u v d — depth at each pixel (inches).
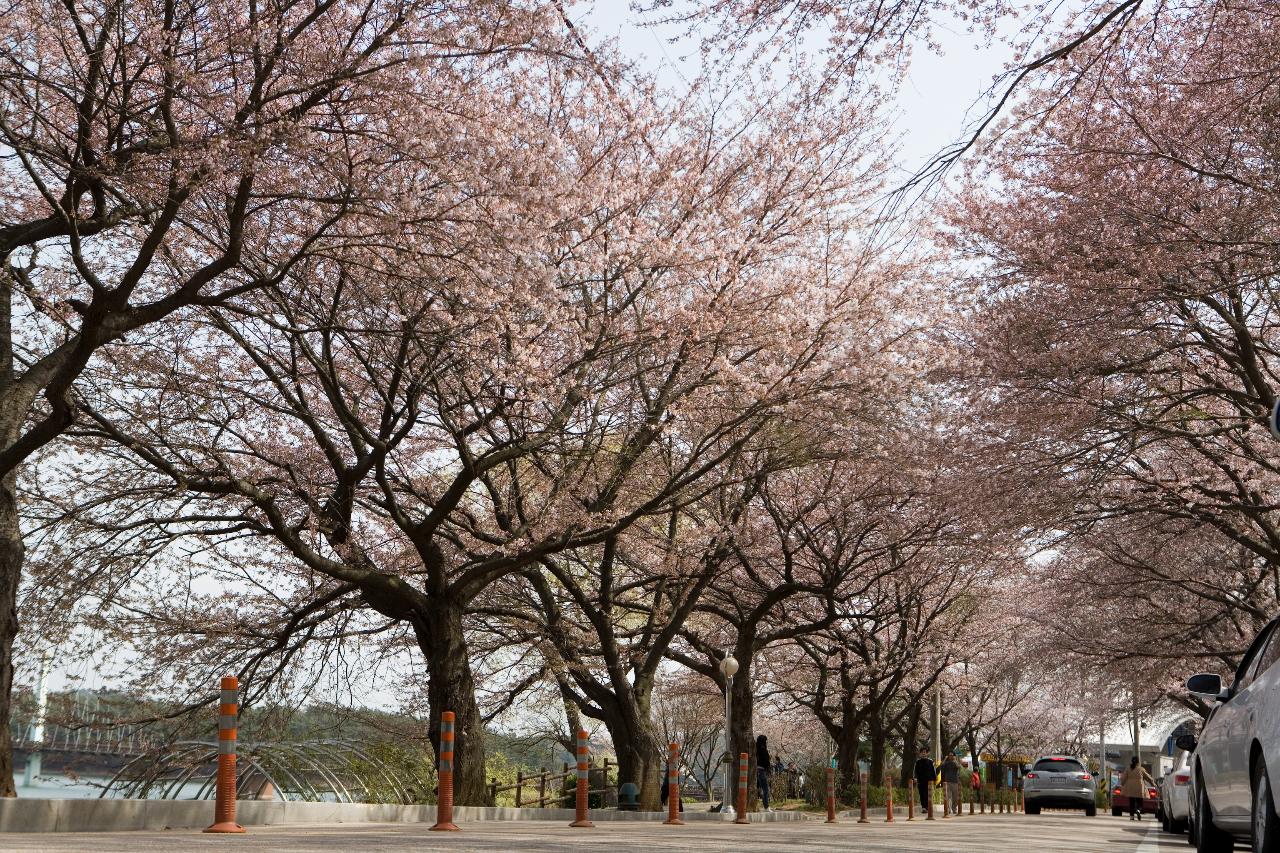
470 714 783.1
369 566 792.3
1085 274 739.4
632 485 927.0
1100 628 1279.5
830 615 1122.0
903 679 1550.2
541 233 612.7
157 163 529.0
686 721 1934.1
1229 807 328.2
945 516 1050.7
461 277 606.9
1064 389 795.4
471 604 983.0
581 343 721.6
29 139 497.0
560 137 767.7
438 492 912.9
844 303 833.5
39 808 407.8
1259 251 677.3
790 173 820.0
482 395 735.1
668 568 1009.5
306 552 727.7
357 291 642.2
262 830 434.0
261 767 626.5
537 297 642.8
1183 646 1172.5
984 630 1571.1
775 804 1526.8
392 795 698.2
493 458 750.5
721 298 774.5
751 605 1229.7
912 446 932.6
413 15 538.6
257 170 528.1
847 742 1555.1
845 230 861.8
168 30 497.0
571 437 813.2
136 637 845.2
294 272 667.4
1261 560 1177.4
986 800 2101.4
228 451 770.8
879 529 1156.5
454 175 566.6
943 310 887.7
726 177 820.6
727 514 1015.0
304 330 606.2
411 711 1055.6
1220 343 761.6
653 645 997.8
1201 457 917.2
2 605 552.1
